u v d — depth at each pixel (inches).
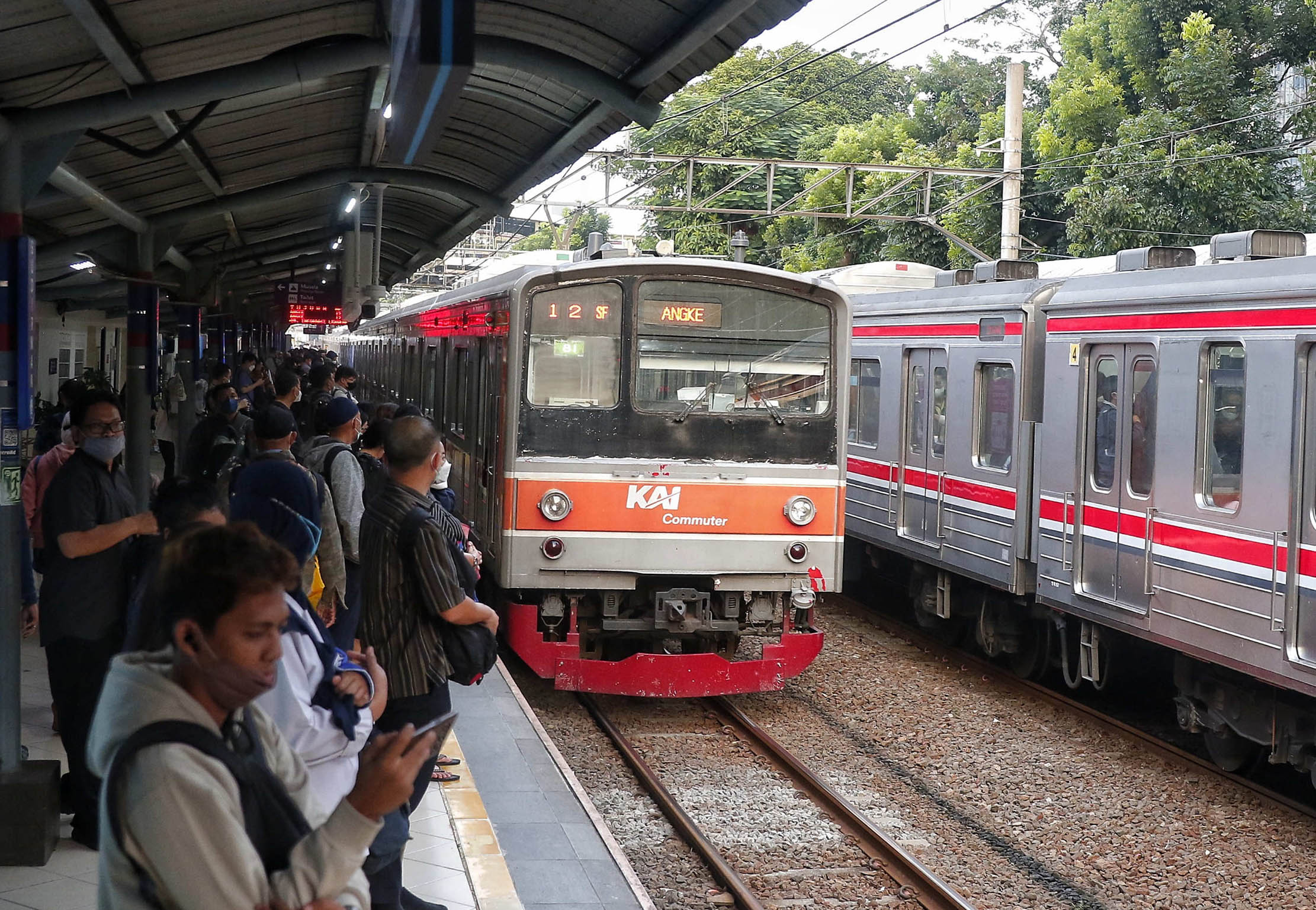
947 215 1047.0
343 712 125.3
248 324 1232.2
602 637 397.7
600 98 271.9
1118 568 369.1
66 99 246.2
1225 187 803.4
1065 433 393.4
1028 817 300.7
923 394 490.0
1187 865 273.6
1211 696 347.3
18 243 214.1
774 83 1422.2
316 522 180.4
